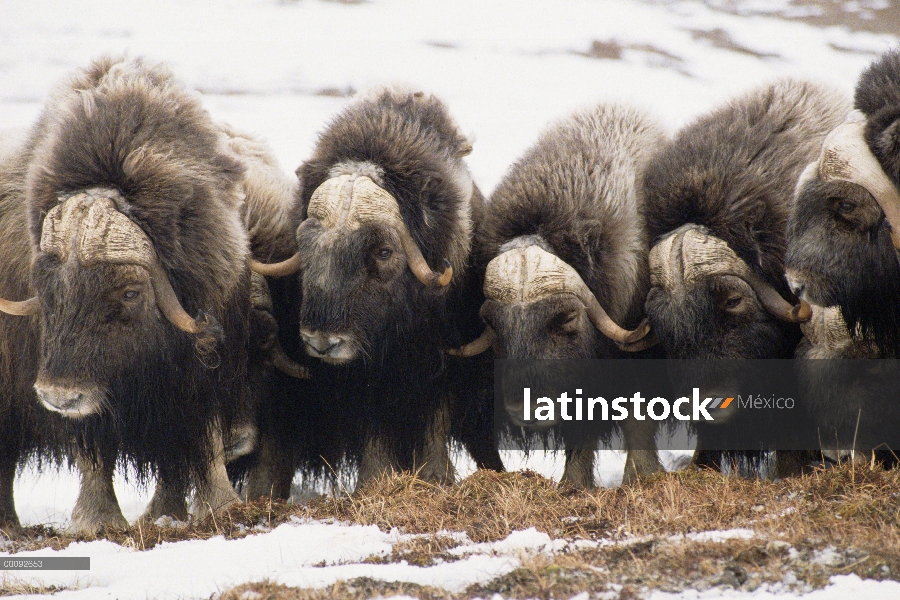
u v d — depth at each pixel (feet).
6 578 63.87
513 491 75.00
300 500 101.96
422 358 93.25
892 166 68.49
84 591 59.77
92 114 76.95
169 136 77.82
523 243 87.76
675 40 638.53
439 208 89.20
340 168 88.48
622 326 91.86
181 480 82.84
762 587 53.67
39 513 98.37
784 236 84.12
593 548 61.62
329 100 517.14
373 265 86.89
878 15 638.53
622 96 103.19
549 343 85.92
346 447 97.60
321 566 62.75
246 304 85.30
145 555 68.08
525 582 55.88
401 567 59.77
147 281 74.08
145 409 77.25
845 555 56.03
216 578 60.59
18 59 564.71
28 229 76.38
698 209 86.02
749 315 84.94
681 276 85.35
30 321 78.23
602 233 88.43
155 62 86.53
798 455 89.20
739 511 67.56
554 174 90.33
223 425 84.89
